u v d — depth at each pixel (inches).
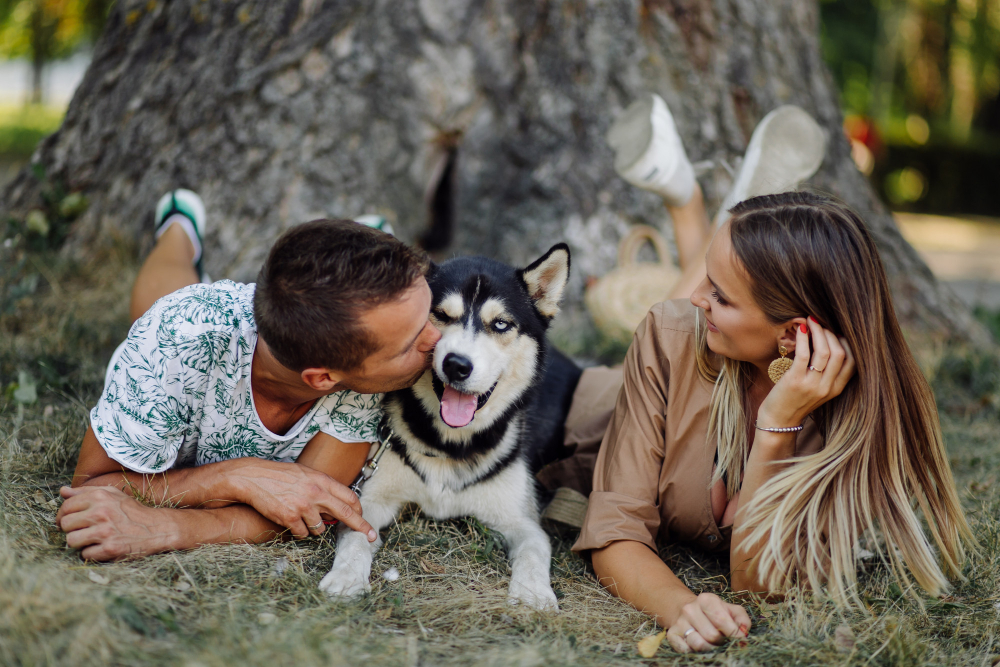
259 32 173.3
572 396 125.7
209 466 83.6
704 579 90.4
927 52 831.7
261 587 75.5
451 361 94.3
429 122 182.7
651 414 89.2
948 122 878.4
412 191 185.3
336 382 77.1
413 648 66.6
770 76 190.9
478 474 99.0
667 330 89.8
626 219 183.8
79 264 168.4
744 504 81.3
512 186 187.9
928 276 197.5
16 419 105.1
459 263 110.3
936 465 81.6
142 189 173.6
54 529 79.4
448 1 179.6
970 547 89.1
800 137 132.2
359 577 79.8
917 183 760.3
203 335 78.3
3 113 1021.2
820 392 76.2
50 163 183.3
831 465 77.9
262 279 73.6
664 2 183.6
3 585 62.5
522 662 65.9
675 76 185.2
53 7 630.5
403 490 99.6
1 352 126.9
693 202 140.3
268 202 169.3
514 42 187.0
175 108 174.9
